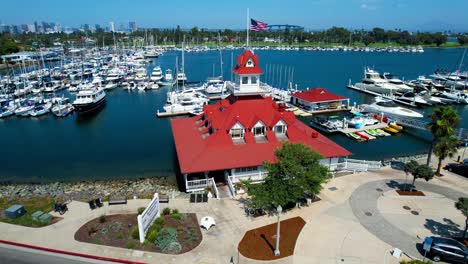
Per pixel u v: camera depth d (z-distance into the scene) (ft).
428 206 134.10
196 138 171.42
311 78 545.85
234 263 101.81
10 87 418.51
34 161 213.87
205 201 137.59
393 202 136.98
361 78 542.98
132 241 112.06
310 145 162.30
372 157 215.10
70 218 127.65
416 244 110.73
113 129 281.74
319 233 116.16
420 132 262.47
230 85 179.52
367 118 278.67
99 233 116.98
